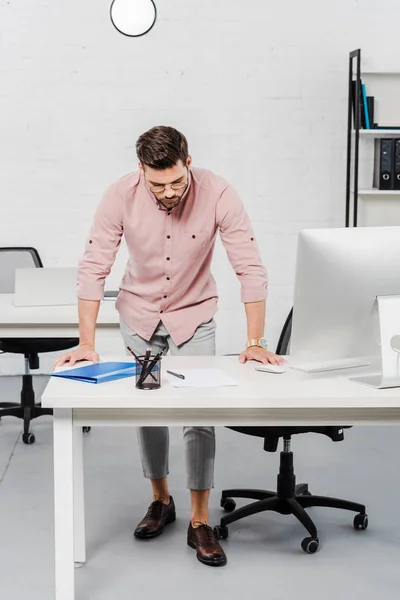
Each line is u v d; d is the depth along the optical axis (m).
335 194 5.32
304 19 5.18
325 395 2.15
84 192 5.27
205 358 2.64
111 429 4.26
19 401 4.78
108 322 3.52
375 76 5.24
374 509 3.15
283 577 2.56
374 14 5.20
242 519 3.05
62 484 2.18
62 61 5.14
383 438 4.12
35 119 5.19
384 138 5.01
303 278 2.20
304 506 2.99
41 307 3.69
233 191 2.61
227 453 3.87
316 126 5.27
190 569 2.61
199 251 2.62
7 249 4.61
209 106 5.22
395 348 2.23
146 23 5.05
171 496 3.07
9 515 3.07
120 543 2.82
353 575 2.57
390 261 2.20
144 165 2.31
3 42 5.12
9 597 2.42
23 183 5.24
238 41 5.18
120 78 5.17
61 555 2.20
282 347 3.24
